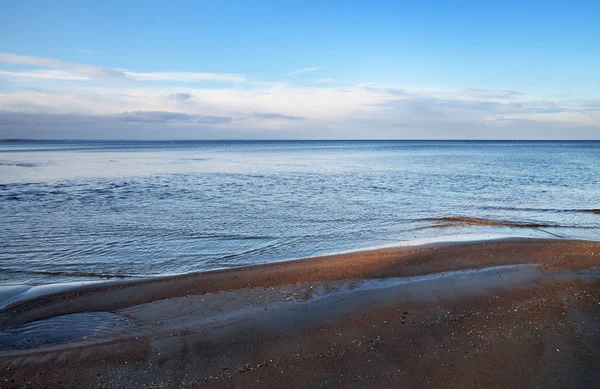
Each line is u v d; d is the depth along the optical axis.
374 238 16.52
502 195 27.73
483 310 8.99
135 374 6.66
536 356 7.09
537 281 10.80
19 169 49.69
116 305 9.55
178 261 13.47
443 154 95.06
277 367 6.82
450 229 17.98
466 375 6.56
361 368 6.77
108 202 24.62
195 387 6.32
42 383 6.44
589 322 8.35
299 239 16.33
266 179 38.84
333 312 8.97
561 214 21.28
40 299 9.91
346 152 113.44
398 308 9.15
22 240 15.73
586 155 86.06
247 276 11.38
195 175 43.00
